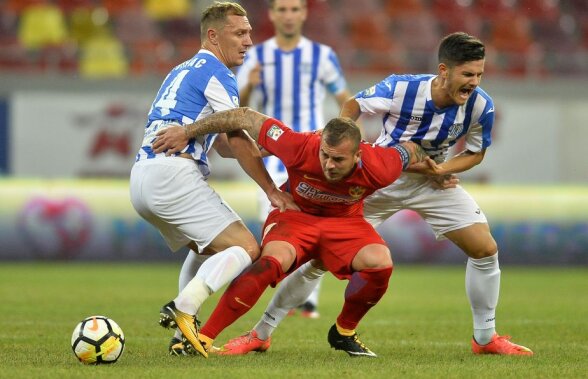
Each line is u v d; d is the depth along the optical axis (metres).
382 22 72.31
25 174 56.66
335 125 18.88
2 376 17.23
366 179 19.97
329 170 19.11
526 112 58.44
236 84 21.28
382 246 20.45
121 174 56.78
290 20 32.03
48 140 56.66
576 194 55.94
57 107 56.66
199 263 21.75
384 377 17.64
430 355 21.69
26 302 34.50
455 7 74.56
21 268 51.12
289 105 32.59
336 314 32.09
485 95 21.50
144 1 71.44
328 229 20.64
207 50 21.64
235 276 19.81
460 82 20.34
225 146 22.55
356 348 21.16
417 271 53.22
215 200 20.52
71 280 44.41
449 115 21.34
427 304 35.81
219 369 18.27
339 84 33.16
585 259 55.94
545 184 58.56
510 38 72.69
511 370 18.84
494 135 58.31
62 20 69.44
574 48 73.19
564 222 55.75
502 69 67.94
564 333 26.72
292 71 32.44
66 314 30.62
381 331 27.11
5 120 56.59
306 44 32.62
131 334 25.50
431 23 73.12
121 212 54.75
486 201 55.47
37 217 54.09
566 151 58.47
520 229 55.56
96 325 19.12
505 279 48.97
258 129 20.22
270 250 20.17
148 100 56.81
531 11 75.25
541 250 55.69
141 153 20.89
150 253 55.06
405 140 21.89
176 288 40.75
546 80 62.88
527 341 24.77
